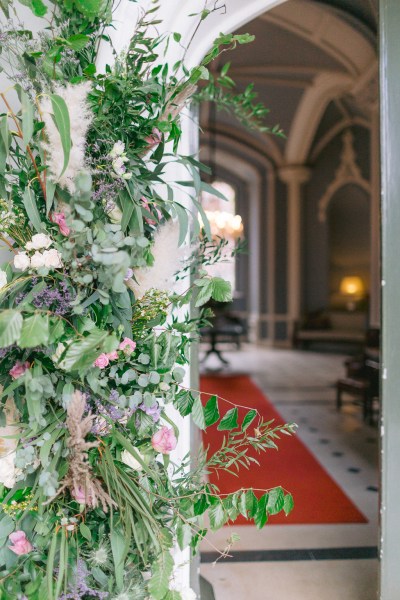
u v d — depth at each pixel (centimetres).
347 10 625
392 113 236
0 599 169
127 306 174
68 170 159
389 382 234
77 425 156
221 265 212
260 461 514
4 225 174
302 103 1165
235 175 1706
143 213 181
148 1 207
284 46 864
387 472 234
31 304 172
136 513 174
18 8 215
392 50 236
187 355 223
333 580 300
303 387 923
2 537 175
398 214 235
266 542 349
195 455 255
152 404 177
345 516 391
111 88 169
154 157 189
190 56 232
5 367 183
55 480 157
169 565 175
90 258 165
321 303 1491
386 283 235
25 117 153
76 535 176
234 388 906
